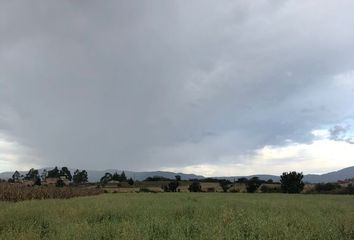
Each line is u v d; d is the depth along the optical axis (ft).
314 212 57.31
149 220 41.29
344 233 37.17
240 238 31.07
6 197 119.03
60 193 139.54
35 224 40.78
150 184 376.68
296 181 272.31
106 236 32.48
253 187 288.51
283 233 32.60
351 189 248.52
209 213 51.31
